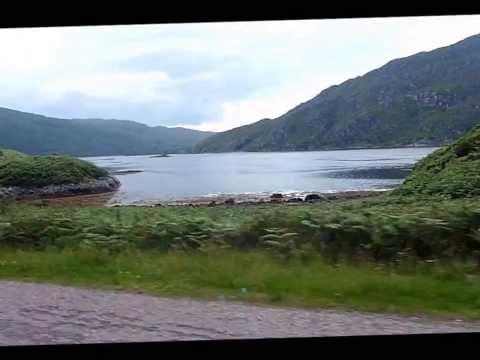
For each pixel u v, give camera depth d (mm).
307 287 8148
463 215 10195
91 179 86938
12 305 7363
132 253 11797
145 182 96000
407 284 8062
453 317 6684
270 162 166875
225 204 51750
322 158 174875
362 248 10609
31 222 13539
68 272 9852
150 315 6836
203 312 6965
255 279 8648
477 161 33562
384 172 94688
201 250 11625
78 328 6340
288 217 12000
